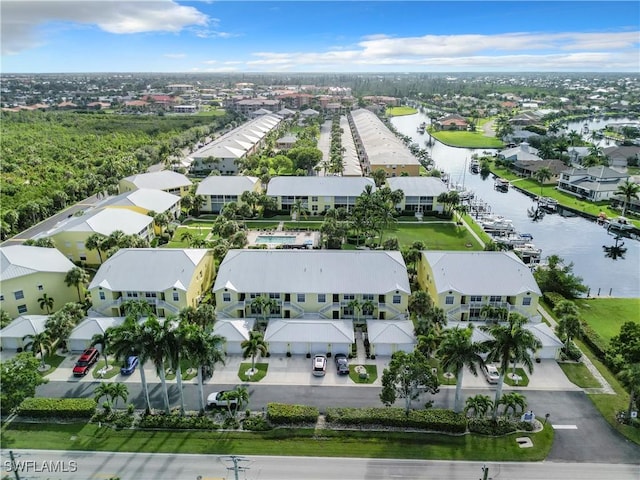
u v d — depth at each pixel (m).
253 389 61.78
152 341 52.53
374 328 70.75
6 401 51.94
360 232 116.56
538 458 50.38
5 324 72.00
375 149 190.00
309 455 50.59
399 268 79.31
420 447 51.62
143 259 80.75
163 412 56.81
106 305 77.62
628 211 140.50
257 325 76.06
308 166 181.25
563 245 119.19
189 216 132.75
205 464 49.53
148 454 50.75
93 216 103.69
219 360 55.44
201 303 80.94
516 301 75.00
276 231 119.69
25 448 51.47
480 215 135.75
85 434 53.53
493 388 62.22
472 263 78.69
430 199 134.75
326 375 64.81
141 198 121.00
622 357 60.56
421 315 69.75
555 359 68.12
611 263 107.94
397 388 57.53
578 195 156.50
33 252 83.75
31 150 187.75
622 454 51.09
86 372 64.81
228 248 94.12
